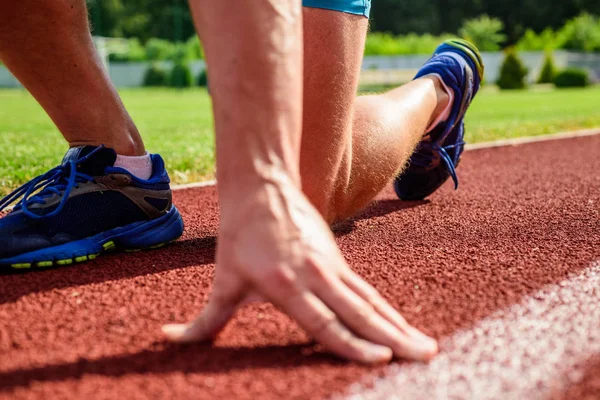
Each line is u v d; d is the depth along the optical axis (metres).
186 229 2.30
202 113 11.76
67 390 1.00
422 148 2.51
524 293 1.43
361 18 1.72
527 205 2.68
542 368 1.04
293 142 1.14
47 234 1.74
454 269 1.65
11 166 3.63
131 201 1.89
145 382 1.03
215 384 1.02
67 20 1.71
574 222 2.27
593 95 19.12
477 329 1.21
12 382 1.04
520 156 4.79
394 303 1.38
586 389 0.96
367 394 0.97
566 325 1.22
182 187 3.31
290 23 1.12
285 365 1.08
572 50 37.94
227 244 1.12
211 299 1.17
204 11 1.10
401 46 36.97
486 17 47.94
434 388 0.98
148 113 11.76
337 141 1.73
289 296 1.08
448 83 2.35
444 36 44.34
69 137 1.88
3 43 1.71
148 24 42.31
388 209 2.61
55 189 1.78
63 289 1.54
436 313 1.31
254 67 1.08
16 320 1.33
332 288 1.08
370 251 1.87
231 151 1.10
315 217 1.12
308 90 1.66
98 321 1.32
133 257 1.86
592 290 1.44
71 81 1.79
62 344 1.20
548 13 47.75
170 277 1.65
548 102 14.75
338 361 1.09
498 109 11.70
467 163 4.40
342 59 1.67
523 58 34.53
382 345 1.08
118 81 34.06
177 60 31.05
